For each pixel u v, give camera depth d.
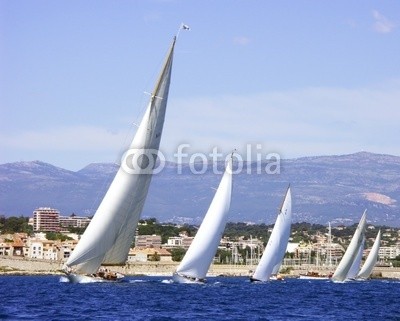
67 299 180.50
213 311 162.62
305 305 191.75
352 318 157.00
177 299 188.25
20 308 157.38
